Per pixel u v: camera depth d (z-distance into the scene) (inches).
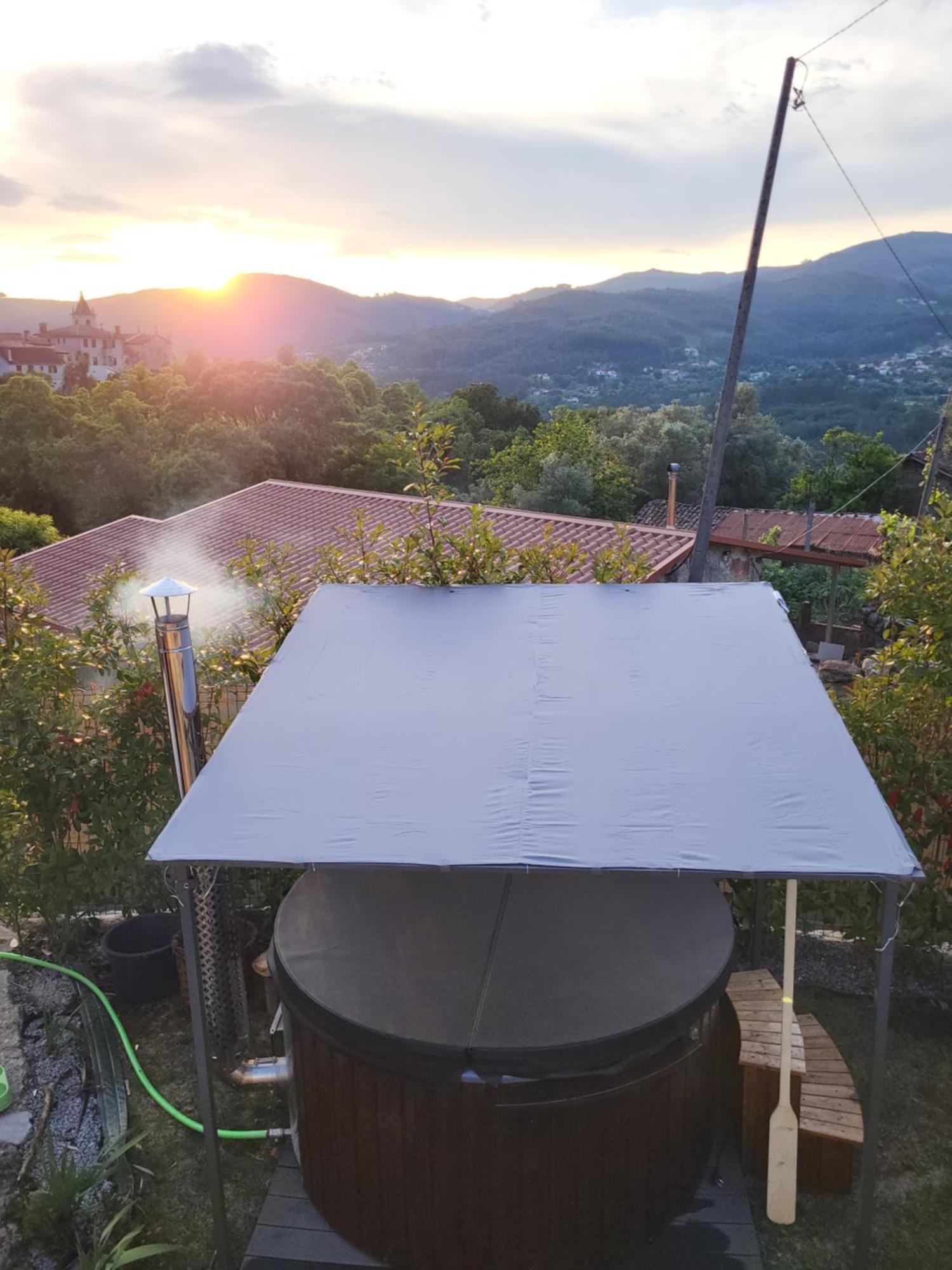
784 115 432.8
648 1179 156.0
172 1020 230.4
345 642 198.8
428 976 164.6
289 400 1791.3
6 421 1664.6
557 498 1545.3
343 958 171.0
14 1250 162.7
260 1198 176.2
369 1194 157.2
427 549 277.1
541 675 178.9
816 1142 169.0
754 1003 186.9
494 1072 143.3
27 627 269.7
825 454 1766.7
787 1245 161.2
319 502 790.5
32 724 245.6
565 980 163.2
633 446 1841.8
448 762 149.8
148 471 1625.2
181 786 193.5
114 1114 195.0
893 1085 201.0
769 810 132.8
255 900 262.2
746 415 1977.1
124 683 254.8
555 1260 153.0
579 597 217.0
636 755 148.7
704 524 466.9
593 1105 146.7
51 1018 228.2
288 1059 171.3
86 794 253.3
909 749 220.7
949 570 222.5
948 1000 231.9
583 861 122.8
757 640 188.9
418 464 286.0
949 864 223.3
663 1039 150.4
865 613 832.3
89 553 762.8
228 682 261.0
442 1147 149.6
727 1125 186.7
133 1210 172.2
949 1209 168.1
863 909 227.3
